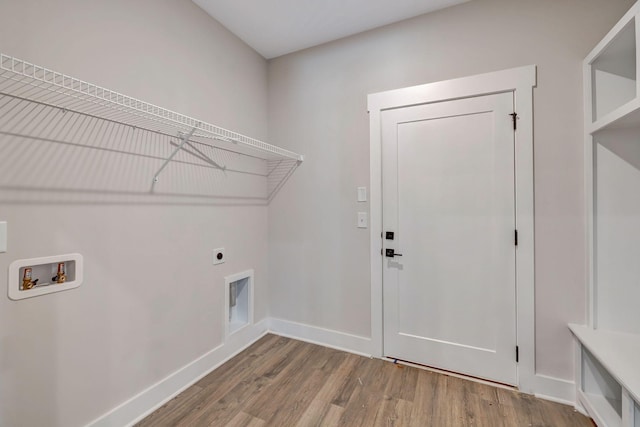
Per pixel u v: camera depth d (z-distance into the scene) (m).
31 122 1.20
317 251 2.50
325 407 1.69
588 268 1.63
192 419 1.61
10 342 1.16
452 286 2.02
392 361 2.19
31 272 1.22
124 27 1.53
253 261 2.54
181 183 1.88
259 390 1.85
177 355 1.85
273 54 2.61
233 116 2.29
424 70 2.06
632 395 1.10
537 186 1.76
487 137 1.89
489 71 1.87
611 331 1.58
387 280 2.22
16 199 1.17
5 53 1.12
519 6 1.79
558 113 1.70
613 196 1.57
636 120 1.37
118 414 1.52
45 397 1.26
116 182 1.51
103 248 1.46
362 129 2.29
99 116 1.43
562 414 1.61
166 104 1.76
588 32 1.65
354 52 2.31
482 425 1.54
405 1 1.92
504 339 1.87
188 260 1.93
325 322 2.48
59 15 1.28
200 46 2.00
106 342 1.48
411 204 2.13
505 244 1.86
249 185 2.49
